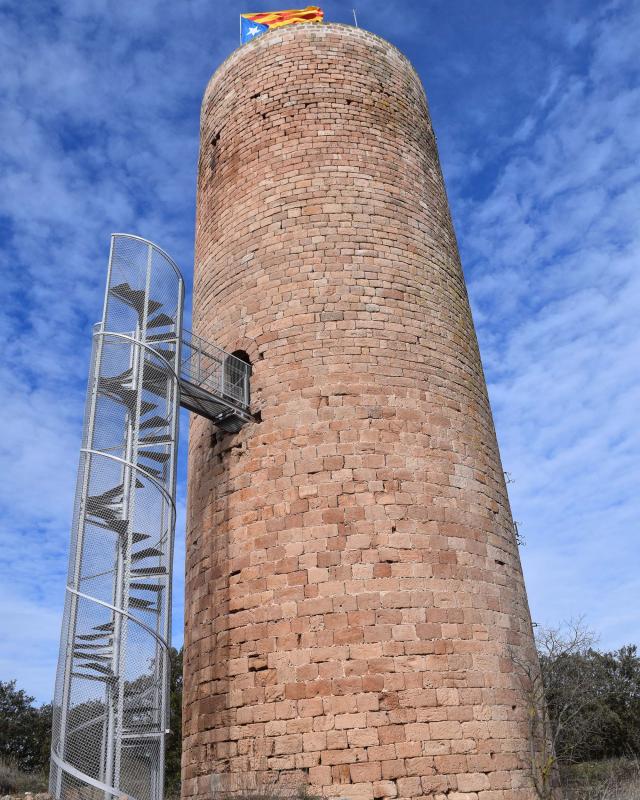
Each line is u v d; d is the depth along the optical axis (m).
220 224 17.64
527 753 11.96
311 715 11.46
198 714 13.06
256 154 17.56
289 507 13.20
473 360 16.33
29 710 38.91
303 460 13.49
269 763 11.52
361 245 15.74
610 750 30.58
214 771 12.21
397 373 14.45
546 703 13.23
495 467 15.24
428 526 12.98
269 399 14.45
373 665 11.58
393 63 19.27
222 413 14.68
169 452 13.09
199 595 14.08
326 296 15.06
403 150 17.84
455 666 11.87
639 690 33.28
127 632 10.99
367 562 12.38
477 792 11.07
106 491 11.98
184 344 14.84
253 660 12.35
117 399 12.84
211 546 14.13
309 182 16.52
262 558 13.05
